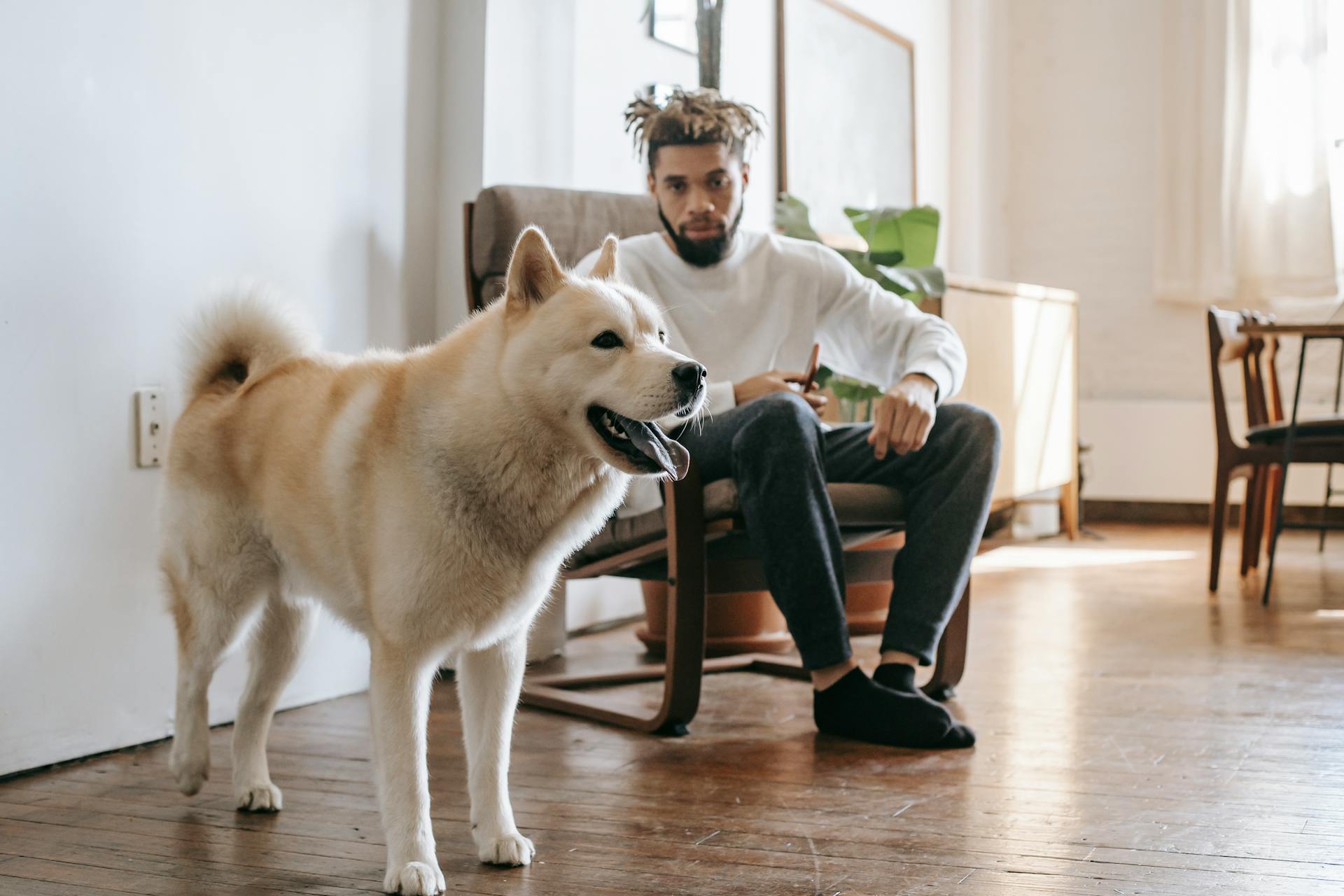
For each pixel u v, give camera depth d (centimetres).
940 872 138
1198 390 601
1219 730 208
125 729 202
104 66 196
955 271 607
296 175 238
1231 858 142
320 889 136
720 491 205
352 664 254
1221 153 575
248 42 225
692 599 206
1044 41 636
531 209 254
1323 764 185
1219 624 321
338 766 191
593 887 135
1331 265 562
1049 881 135
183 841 154
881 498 214
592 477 140
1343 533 540
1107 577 418
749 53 419
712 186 225
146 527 206
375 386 144
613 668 275
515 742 204
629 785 177
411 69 272
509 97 286
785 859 144
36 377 186
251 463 155
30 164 184
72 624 193
